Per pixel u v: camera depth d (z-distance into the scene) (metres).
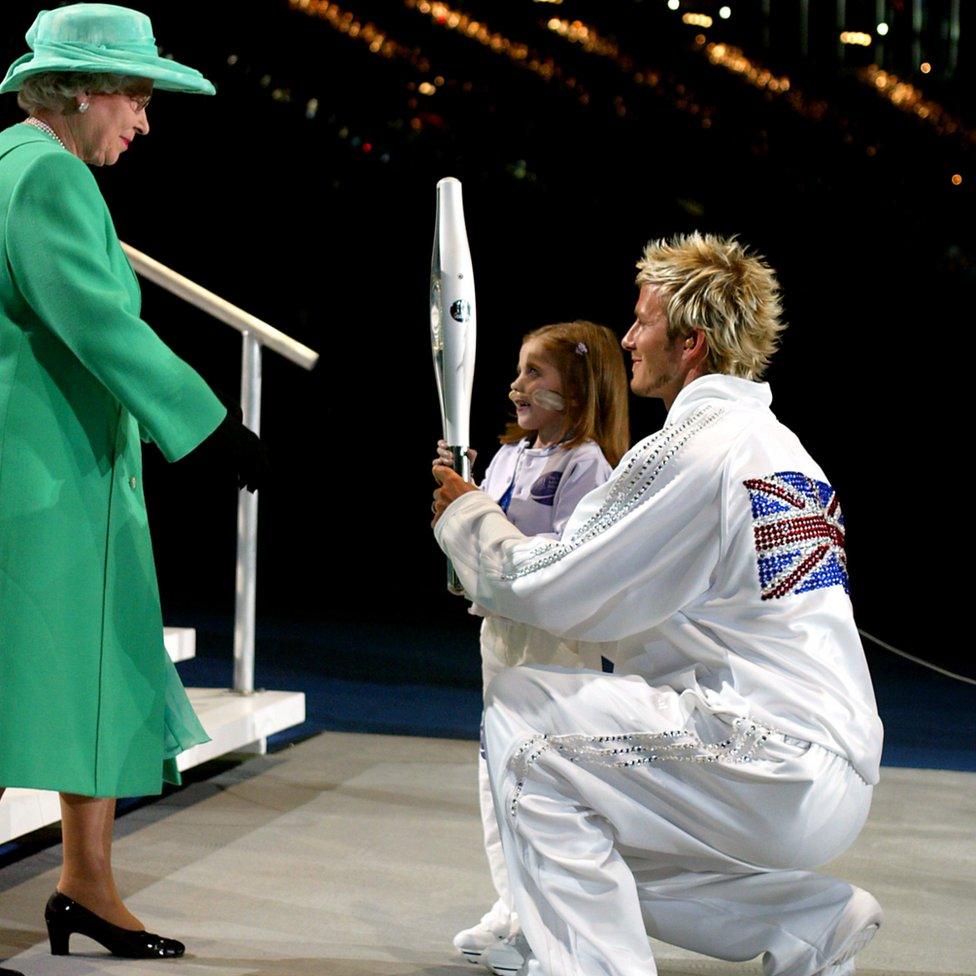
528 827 6.27
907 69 21.62
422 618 20.67
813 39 21.69
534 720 6.41
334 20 21.83
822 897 6.51
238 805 10.85
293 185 23.78
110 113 7.41
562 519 7.86
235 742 11.73
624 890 6.17
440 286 7.12
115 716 7.20
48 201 6.93
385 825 10.34
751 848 6.20
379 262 24.94
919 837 10.34
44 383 7.06
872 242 24.14
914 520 27.31
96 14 7.28
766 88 22.34
